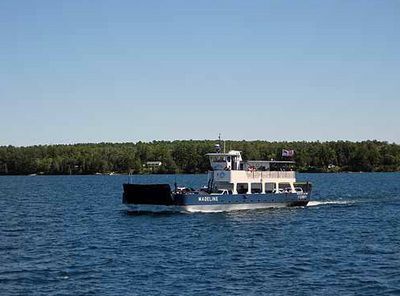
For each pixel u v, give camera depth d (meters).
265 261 109.12
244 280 94.19
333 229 153.38
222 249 122.38
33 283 92.88
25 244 131.75
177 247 125.19
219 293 86.62
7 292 87.56
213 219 170.25
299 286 90.50
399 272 99.25
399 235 142.75
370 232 148.12
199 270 101.50
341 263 107.00
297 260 109.88
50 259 112.50
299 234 143.88
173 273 99.12
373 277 95.81
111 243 131.75
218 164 190.12
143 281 93.69
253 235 141.75
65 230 156.00
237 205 189.00
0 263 108.75
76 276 97.38
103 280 94.56
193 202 180.38
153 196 180.00
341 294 86.25
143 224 162.62
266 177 195.75
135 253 118.25
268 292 87.19
